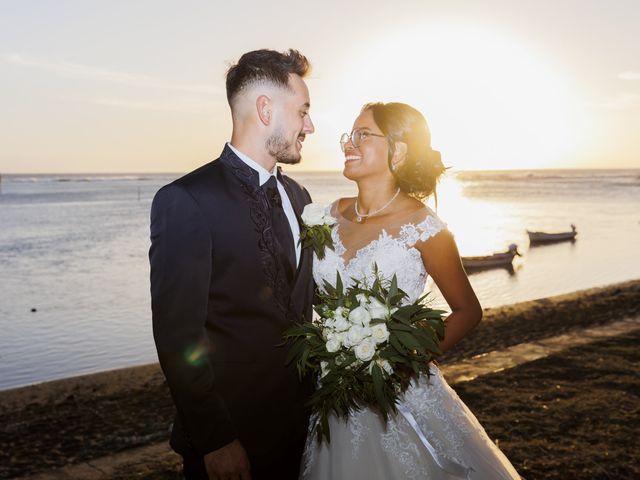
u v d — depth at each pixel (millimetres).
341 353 2295
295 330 2264
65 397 8070
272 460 2348
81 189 151125
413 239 2607
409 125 2668
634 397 5621
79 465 4789
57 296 19453
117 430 6508
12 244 35875
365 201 2781
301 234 2465
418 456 2543
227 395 2221
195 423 2080
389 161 2670
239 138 2299
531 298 19141
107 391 8273
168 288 2023
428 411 2604
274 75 2246
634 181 175250
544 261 28031
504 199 86188
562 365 6938
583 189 120500
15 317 16188
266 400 2295
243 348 2225
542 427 4934
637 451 4395
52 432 6535
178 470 4617
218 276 2162
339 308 2311
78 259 29297
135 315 16328
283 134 2285
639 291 16266
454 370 7047
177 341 2029
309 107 2383
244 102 2271
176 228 2062
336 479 2555
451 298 2680
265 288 2248
